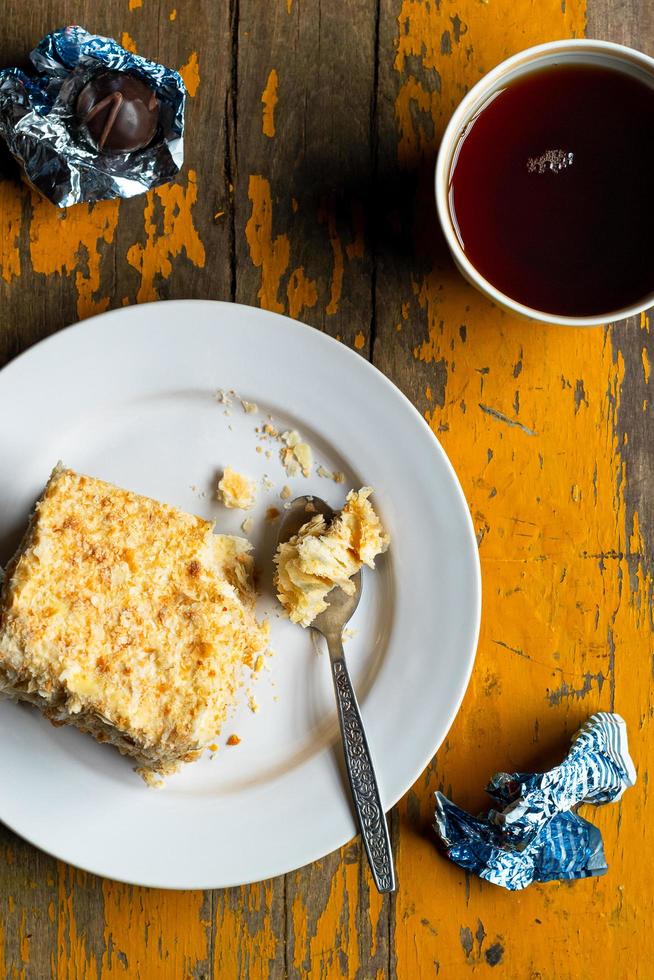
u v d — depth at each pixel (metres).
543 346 0.65
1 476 0.62
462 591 0.62
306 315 0.64
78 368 0.62
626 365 0.65
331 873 0.64
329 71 0.64
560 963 0.65
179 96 0.62
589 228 0.59
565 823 0.64
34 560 0.59
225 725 0.63
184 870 0.62
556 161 0.59
